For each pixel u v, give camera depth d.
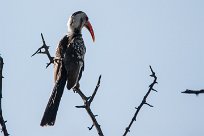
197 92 4.02
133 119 7.07
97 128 7.20
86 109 7.29
